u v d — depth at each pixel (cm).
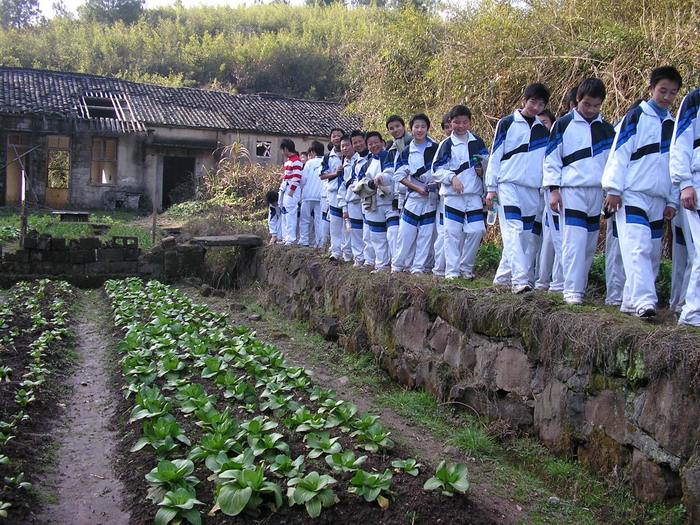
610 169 507
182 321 864
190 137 2541
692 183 471
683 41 802
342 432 511
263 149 2666
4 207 2292
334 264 959
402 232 780
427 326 677
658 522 409
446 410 614
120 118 2447
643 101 513
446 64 1101
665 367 423
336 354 822
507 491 468
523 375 546
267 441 461
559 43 943
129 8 5194
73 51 4184
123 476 457
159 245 1347
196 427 518
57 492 438
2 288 1231
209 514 395
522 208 614
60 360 729
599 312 515
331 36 4522
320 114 2853
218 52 4238
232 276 1349
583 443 486
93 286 1279
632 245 500
